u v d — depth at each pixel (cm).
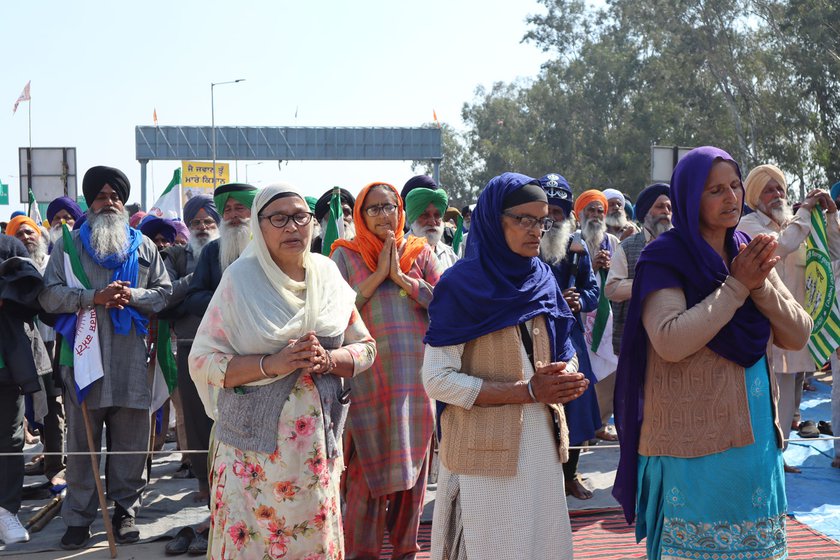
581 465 716
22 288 546
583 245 617
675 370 343
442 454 352
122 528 562
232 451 363
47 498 680
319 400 368
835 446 681
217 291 371
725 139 4309
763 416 344
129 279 559
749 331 339
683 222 346
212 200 702
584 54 4988
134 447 564
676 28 4209
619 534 554
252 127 5359
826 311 585
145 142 5297
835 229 690
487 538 340
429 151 5484
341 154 5425
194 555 536
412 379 498
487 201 353
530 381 338
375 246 514
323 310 378
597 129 4984
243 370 356
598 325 693
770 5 3994
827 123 3884
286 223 365
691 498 339
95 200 563
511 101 5619
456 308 348
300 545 361
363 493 492
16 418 580
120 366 549
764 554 338
